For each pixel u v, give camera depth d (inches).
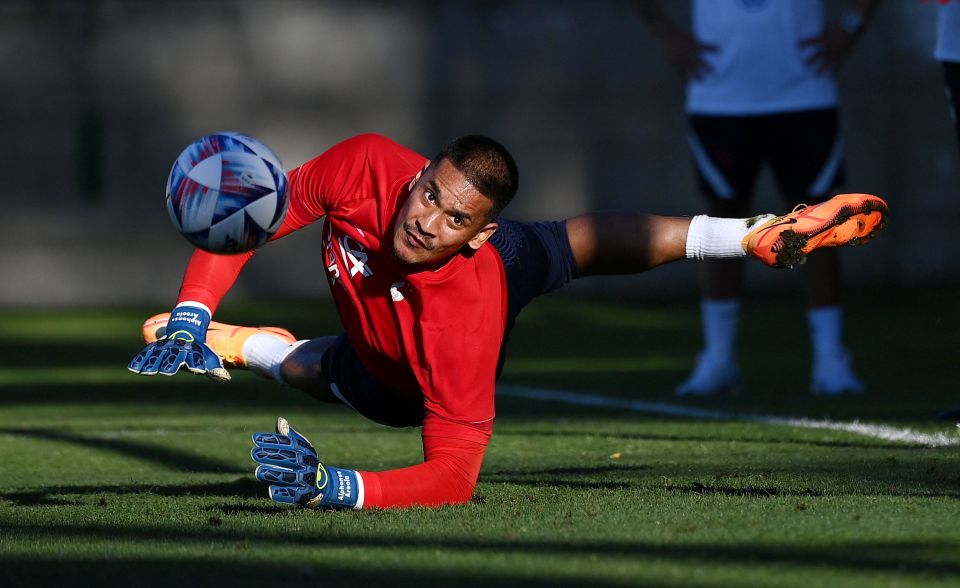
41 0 2271.2
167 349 485.1
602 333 1859.0
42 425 950.4
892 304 2048.5
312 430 905.5
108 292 2285.9
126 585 344.8
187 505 506.9
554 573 350.6
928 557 367.9
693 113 1141.1
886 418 895.7
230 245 468.4
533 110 2317.9
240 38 2309.3
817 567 354.6
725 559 366.9
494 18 2314.2
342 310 537.0
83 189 2283.5
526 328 1923.0
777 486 542.0
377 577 348.8
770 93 1112.2
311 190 524.7
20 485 615.8
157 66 2294.5
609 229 534.6
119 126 2288.4
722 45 1117.7
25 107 2276.1
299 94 2320.4
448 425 495.8
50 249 2276.1
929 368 1338.6
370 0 2315.5
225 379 490.0
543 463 689.0
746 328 1861.5
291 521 446.6
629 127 2308.1
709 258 541.0
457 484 490.9
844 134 2272.4
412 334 502.0
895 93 2271.2
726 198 1135.6
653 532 414.0
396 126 2325.3
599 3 2303.2
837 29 1103.0
